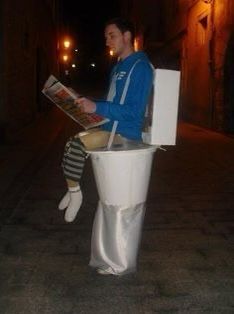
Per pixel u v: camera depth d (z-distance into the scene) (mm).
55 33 20969
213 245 3262
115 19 2615
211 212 4102
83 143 2555
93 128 2656
